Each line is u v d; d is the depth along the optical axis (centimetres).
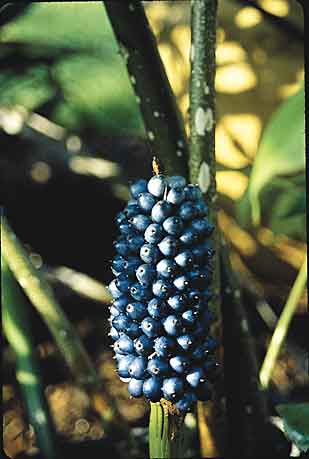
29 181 124
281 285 114
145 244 59
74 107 109
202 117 69
